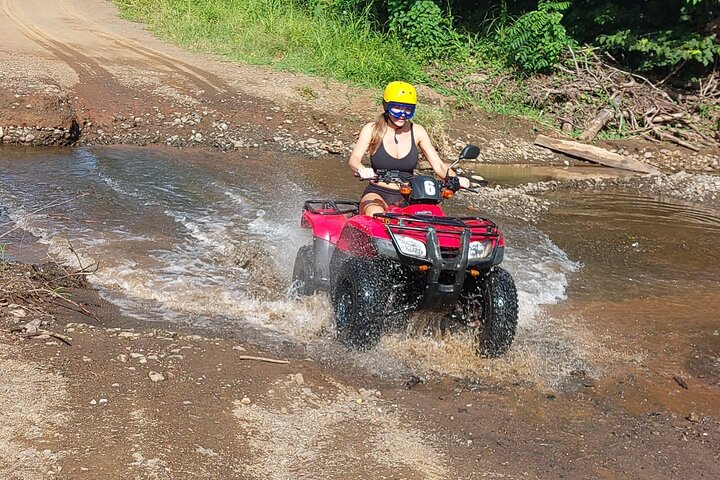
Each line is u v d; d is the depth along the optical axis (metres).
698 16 20.67
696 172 16.38
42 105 14.12
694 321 7.63
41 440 4.31
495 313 6.03
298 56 20.36
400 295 6.12
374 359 6.02
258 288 7.63
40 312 6.36
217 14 23.50
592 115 18.70
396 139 6.59
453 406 5.39
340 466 4.41
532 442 4.97
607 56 20.81
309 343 6.30
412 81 19.62
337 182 12.66
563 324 7.29
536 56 19.78
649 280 8.91
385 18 23.27
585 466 4.72
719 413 5.67
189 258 8.44
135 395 4.94
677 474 4.73
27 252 8.20
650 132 18.50
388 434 4.85
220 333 6.40
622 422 5.41
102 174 12.05
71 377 5.11
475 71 20.48
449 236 5.97
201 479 4.11
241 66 19.27
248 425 4.74
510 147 16.70
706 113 19.14
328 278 6.84
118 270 7.79
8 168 12.04
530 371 6.10
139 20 24.20
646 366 6.46
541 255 9.57
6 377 4.99
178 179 12.06
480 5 23.69
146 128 15.09
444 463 4.57
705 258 9.96
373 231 6.02
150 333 6.08
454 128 17.19
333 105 17.12
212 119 15.68
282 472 4.29
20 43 19.27
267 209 10.70
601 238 10.61
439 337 6.42
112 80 16.77
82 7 25.73
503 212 11.70
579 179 14.71
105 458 4.20
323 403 5.18
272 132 15.51
